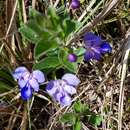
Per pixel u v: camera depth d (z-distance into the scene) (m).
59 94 0.17
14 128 0.20
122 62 0.20
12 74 0.18
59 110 0.19
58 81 0.17
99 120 0.20
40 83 0.18
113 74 0.20
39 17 0.13
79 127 0.19
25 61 0.19
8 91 0.20
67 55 0.15
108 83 0.20
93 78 0.21
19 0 0.19
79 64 0.21
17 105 0.20
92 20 0.19
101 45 0.17
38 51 0.15
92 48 0.16
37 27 0.14
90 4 0.20
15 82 0.20
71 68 0.16
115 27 0.22
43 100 0.20
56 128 0.20
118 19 0.21
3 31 0.19
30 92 0.17
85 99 0.20
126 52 0.19
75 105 0.19
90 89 0.20
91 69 0.21
